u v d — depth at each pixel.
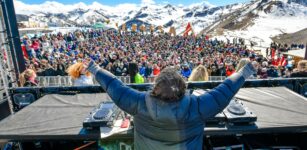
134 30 54.12
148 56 21.03
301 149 2.67
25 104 3.50
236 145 2.54
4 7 4.94
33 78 4.69
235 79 1.76
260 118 2.41
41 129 2.30
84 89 3.45
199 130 1.61
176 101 1.52
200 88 3.44
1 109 3.82
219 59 17.34
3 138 2.20
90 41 34.00
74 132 2.24
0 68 4.14
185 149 1.57
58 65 11.34
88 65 1.99
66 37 32.47
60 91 3.44
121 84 1.78
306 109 2.61
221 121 2.28
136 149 1.71
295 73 5.14
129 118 2.41
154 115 1.50
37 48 20.36
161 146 1.58
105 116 2.35
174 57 19.45
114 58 16.83
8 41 4.76
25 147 2.75
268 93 3.15
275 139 2.77
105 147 2.29
